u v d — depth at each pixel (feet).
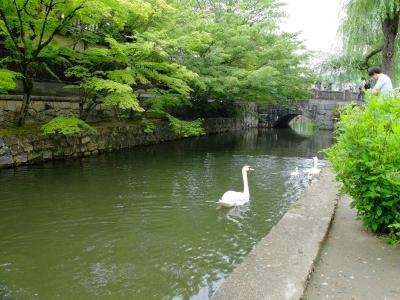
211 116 93.04
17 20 37.83
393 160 14.71
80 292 15.97
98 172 38.83
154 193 31.48
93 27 51.31
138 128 59.26
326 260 13.78
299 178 39.42
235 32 64.23
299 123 174.50
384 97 16.44
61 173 37.52
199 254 19.88
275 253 13.88
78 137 46.80
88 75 43.04
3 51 44.09
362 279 12.37
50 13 37.24
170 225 24.08
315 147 69.51
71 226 23.53
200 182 36.22
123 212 26.35
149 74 48.55
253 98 80.18
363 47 56.44
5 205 27.17
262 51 73.56
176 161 47.75
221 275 17.62
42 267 18.17
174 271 17.95
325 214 18.25
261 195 32.09
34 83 48.03
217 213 26.76
